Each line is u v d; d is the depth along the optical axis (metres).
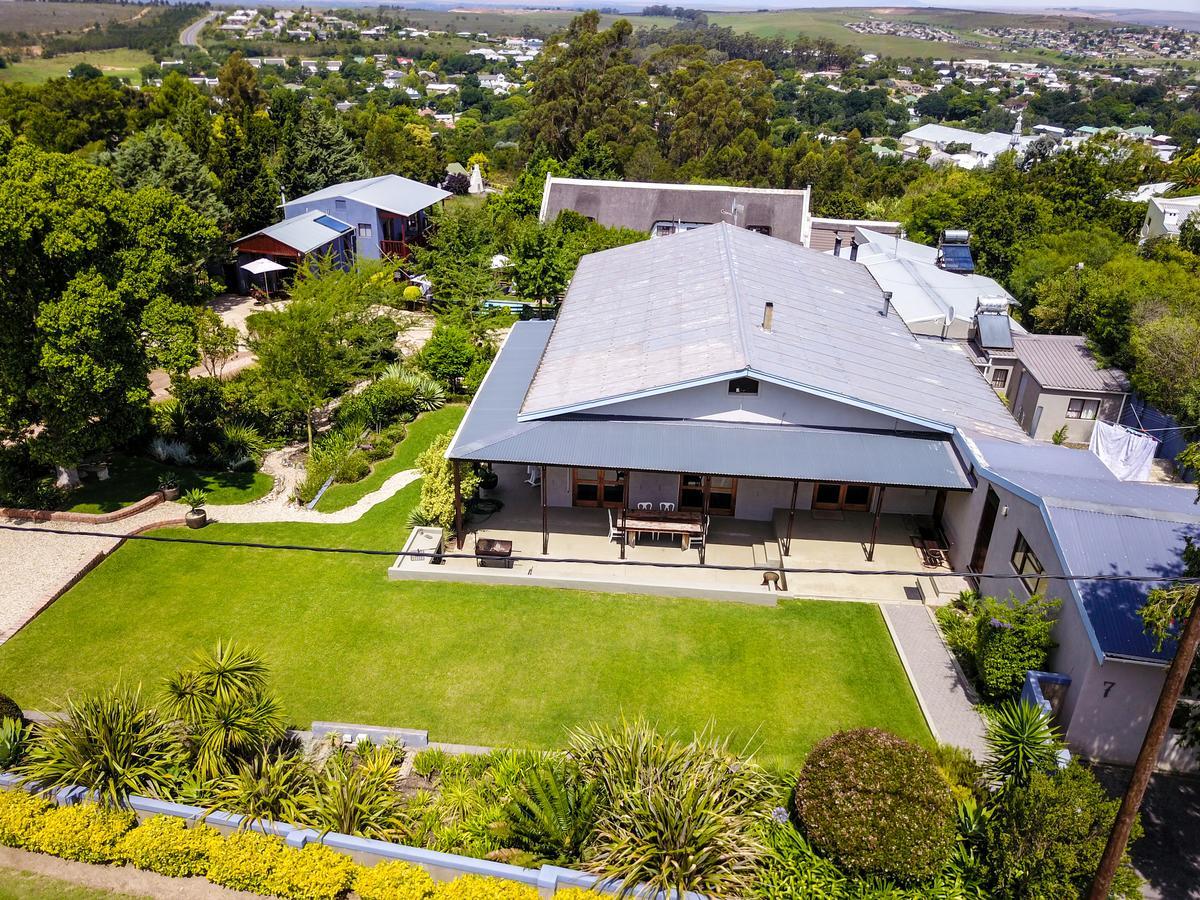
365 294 35.59
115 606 23.23
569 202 59.31
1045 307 41.62
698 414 25.03
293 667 20.80
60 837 15.18
